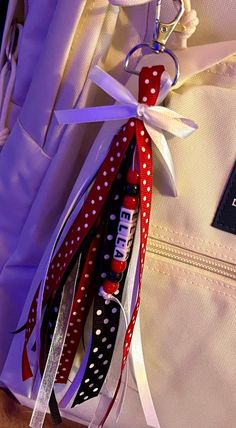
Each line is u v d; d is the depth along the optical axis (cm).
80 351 26
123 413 28
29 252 27
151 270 24
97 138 23
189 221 23
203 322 24
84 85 23
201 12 22
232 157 23
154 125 21
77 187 23
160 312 25
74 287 24
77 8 22
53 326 25
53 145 25
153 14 23
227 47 22
